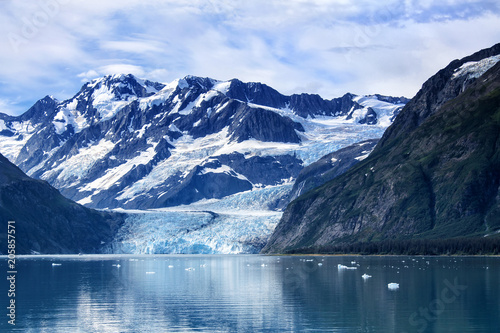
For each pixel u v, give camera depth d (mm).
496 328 107000
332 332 105625
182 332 107062
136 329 110000
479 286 157375
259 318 117812
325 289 158125
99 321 117250
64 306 135375
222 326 111312
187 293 156000
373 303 132625
